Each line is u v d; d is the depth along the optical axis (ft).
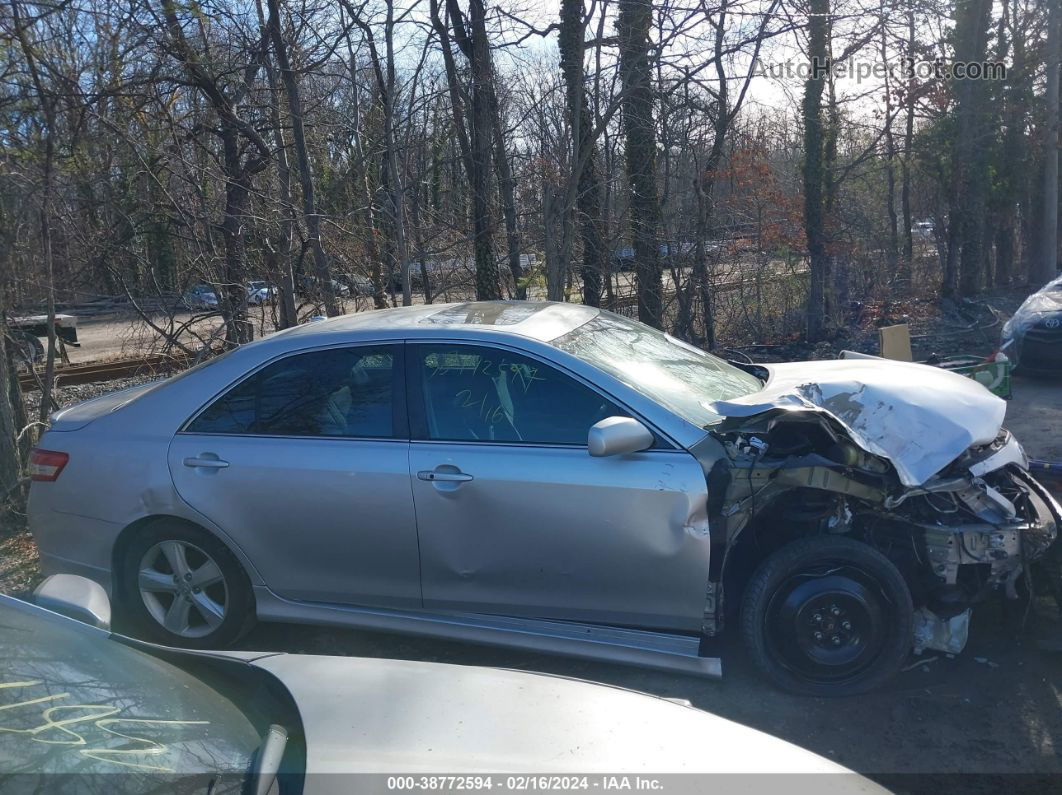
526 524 12.21
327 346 13.53
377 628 13.16
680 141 34.42
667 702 8.11
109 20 24.76
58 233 24.29
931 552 12.39
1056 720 11.65
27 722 6.53
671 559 11.85
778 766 7.02
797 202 41.93
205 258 26.76
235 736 7.08
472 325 13.43
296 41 28.78
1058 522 12.99
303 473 12.96
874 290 50.03
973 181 53.57
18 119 22.98
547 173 29.66
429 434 12.78
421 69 29.78
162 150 26.66
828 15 28.35
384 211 30.01
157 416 13.88
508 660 13.70
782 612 12.30
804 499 12.75
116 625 14.25
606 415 12.36
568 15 28.78
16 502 20.94
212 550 13.51
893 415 12.44
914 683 12.73
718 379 14.60
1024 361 33.09
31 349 26.03
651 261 33.37
